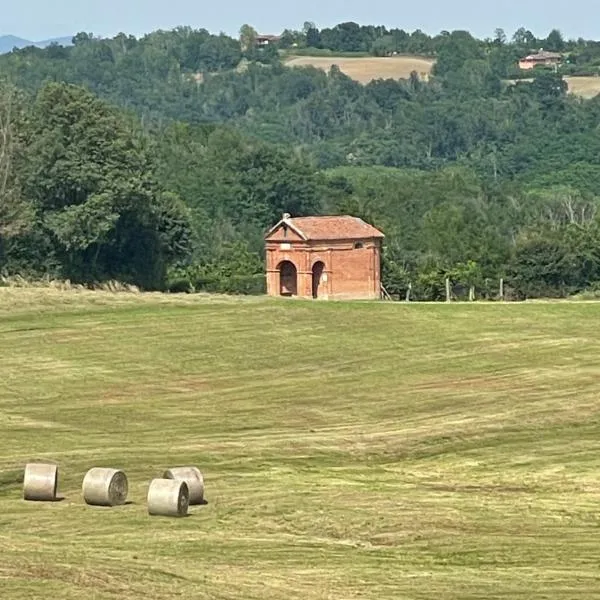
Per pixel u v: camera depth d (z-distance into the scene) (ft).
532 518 163.94
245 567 134.62
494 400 261.85
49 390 271.69
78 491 181.37
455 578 129.90
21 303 354.54
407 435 228.63
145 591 118.32
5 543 142.92
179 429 234.58
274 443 220.23
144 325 339.36
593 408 252.21
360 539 152.76
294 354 315.17
